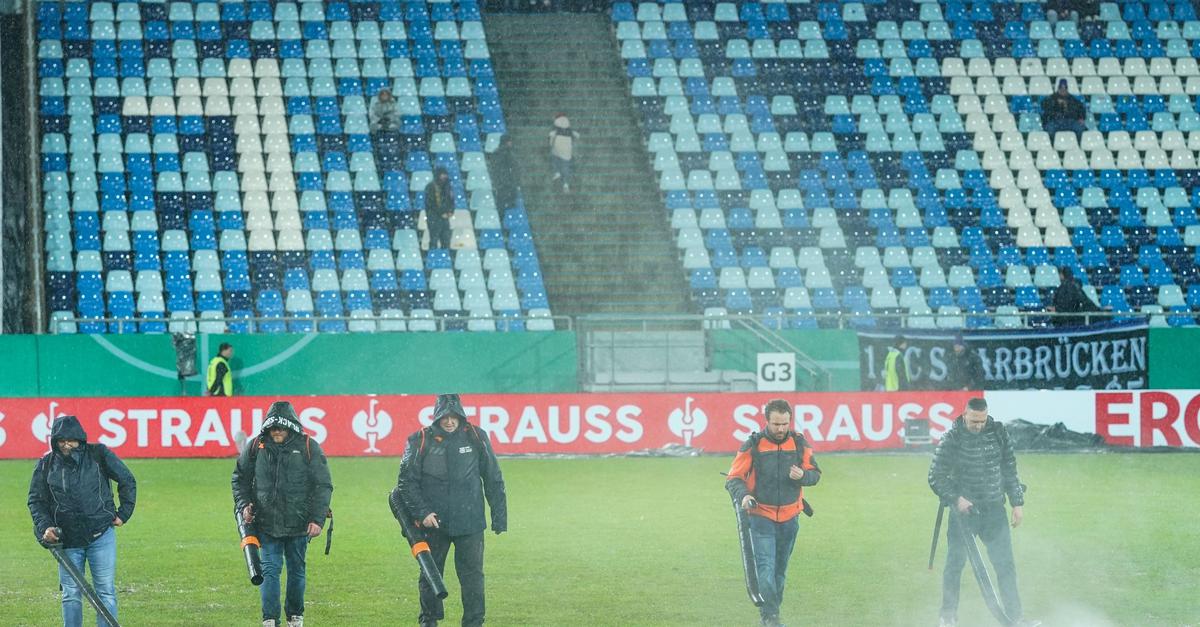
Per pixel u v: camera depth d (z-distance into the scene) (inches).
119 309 2146.9
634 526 1256.8
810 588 960.9
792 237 2409.0
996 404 1914.4
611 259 2340.1
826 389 2059.5
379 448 1856.5
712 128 2573.8
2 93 2331.4
